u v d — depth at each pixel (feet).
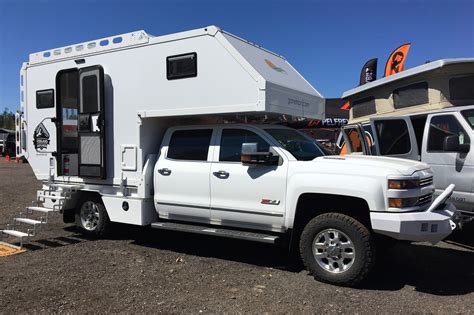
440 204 17.84
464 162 21.56
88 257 20.92
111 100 23.88
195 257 21.06
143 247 22.90
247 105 19.27
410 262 20.31
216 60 20.16
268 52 23.45
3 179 60.59
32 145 27.99
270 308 14.87
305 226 18.15
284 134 20.67
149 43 22.36
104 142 23.98
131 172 23.09
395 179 16.22
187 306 15.01
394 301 15.47
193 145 21.62
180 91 21.31
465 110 22.27
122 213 23.29
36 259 20.56
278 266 19.66
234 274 18.45
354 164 17.42
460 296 16.01
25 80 28.30
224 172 19.97
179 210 21.57
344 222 16.72
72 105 26.91
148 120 22.98
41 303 15.24
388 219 16.01
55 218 31.04
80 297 15.78
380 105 29.96
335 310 14.69
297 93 21.35
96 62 24.53
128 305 15.07
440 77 25.26
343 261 17.02
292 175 18.26
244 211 19.49
